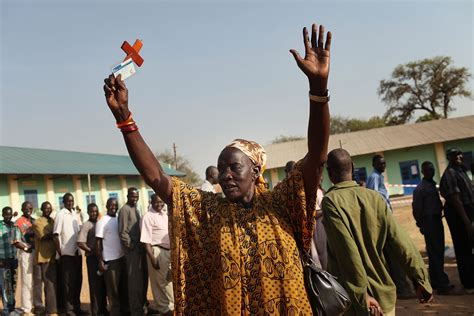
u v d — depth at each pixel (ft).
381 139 112.47
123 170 92.32
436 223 23.89
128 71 7.82
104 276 25.40
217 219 7.68
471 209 23.58
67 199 28.37
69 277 27.55
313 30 6.99
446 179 23.54
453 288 23.77
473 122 113.29
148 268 23.73
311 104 7.04
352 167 12.23
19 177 69.62
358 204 11.34
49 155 89.76
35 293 29.60
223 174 7.80
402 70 182.19
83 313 28.02
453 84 174.29
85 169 81.41
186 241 7.70
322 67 6.84
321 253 20.20
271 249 7.35
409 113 184.55
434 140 106.01
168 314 23.54
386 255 13.35
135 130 7.80
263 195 7.93
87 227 26.73
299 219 7.61
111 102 7.71
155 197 23.86
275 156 115.24
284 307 7.11
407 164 110.11
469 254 23.25
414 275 11.03
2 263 29.55
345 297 7.97
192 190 8.06
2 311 30.63
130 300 24.14
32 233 30.04
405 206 78.59
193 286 7.54
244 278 7.25
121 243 24.35
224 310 7.12
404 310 21.17
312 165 7.37
